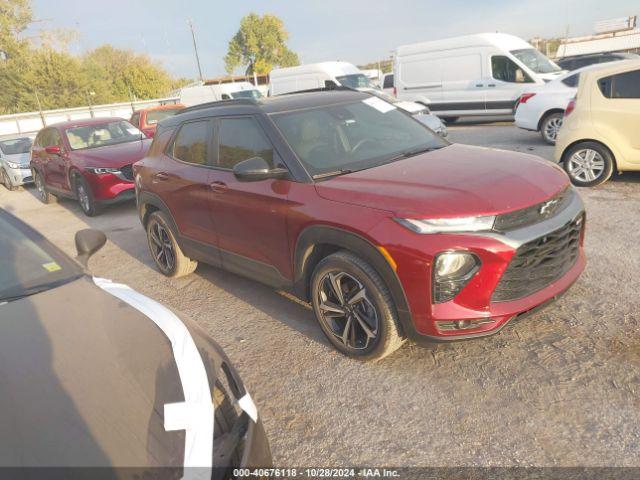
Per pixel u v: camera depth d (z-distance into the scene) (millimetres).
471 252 2648
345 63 17297
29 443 1580
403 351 3326
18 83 48062
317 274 3279
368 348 3141
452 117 15133
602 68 6629
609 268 4203
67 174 9195
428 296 2727
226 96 20766
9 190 13828
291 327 3854
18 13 48219
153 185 4859
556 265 2977
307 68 17125
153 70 58938
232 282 4938
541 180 3055
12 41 48188
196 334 2178
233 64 63906
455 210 2691
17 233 2867
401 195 2885
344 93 4379
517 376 2934
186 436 1662
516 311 2770
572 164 6961
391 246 2760
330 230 3059
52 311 2287
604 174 6699
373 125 3992
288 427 2777
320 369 3252
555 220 2885
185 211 4477
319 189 3240
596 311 3527
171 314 2283
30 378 1857
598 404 2633
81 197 9023
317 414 2848
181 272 5102
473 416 2668
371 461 2471
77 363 1926
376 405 2850
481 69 13625
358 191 3061
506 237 2682
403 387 2967
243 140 3879
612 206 5910
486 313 2730
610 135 6516
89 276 2658
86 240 2945
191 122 4543
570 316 3504
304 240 3266
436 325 2770
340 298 3213
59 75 48562
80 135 9742
